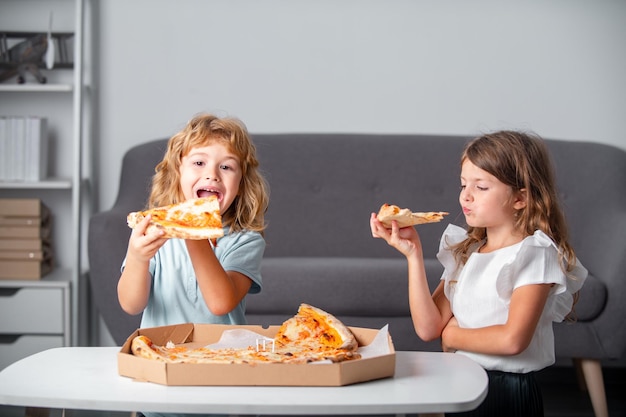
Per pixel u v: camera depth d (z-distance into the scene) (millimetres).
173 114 3264
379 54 3287
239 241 1563
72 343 2898
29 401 1036
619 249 2547
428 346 2512
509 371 1462
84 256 3221
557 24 3287
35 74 3078
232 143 1494
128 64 3248
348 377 1094
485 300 1500
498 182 1507
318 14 3281
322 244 3027
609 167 2973
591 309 2463
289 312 2518
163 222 1192
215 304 1374
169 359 1116
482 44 3291
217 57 3270
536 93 3295
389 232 1469
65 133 3238
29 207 2908
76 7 2994
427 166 3084
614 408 2613
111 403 1021
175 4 3252
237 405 1004
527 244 1446
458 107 3297
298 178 3068
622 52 3293
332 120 3295
